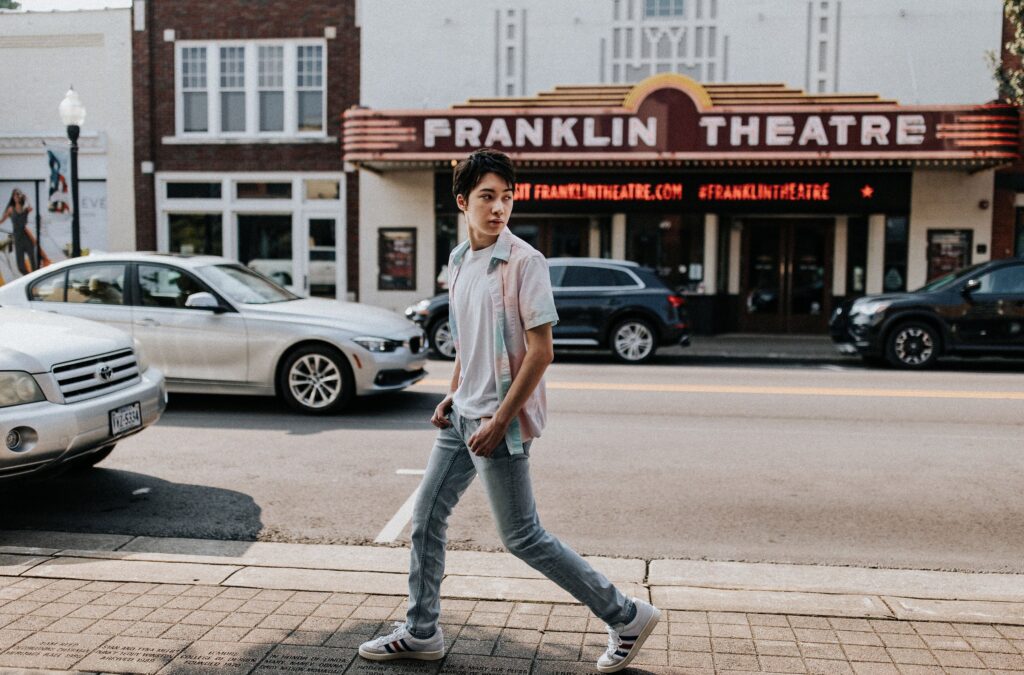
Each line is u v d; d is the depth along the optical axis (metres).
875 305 14.05
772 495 6.24
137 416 6.01
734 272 19.77
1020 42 16.25
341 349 9.09
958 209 18.67
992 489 6.42
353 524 5.53
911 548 5.14
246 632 3.69
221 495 6.16
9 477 5.19
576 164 18.38
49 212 21.12
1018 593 4.35
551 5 19.72
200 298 9.05
